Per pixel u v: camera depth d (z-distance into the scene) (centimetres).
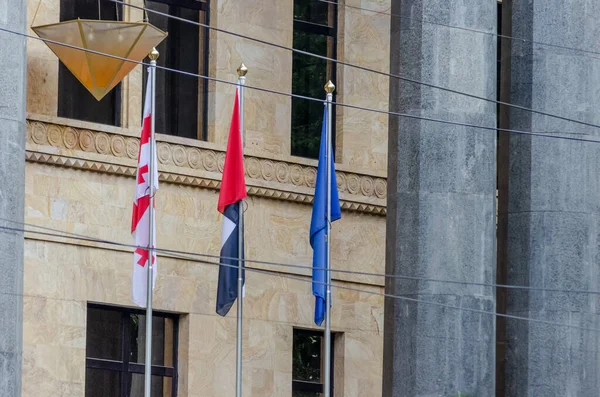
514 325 3284
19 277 2820
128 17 3544
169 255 3509
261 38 3691
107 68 3238
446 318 3109
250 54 3675
